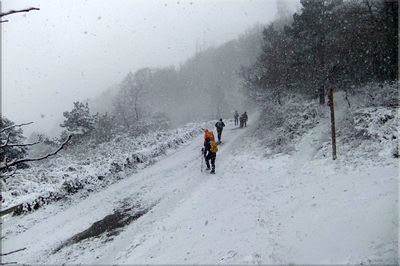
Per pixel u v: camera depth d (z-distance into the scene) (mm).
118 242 7457
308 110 16078
